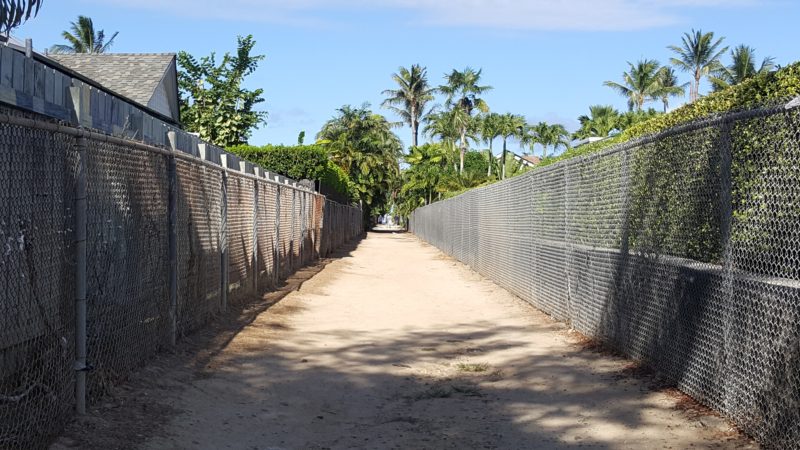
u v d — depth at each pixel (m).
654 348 6.80
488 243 17.50
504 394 6.47
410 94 86.12
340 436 5.35
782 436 4.54
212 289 9.50
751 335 4.95
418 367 7.57
